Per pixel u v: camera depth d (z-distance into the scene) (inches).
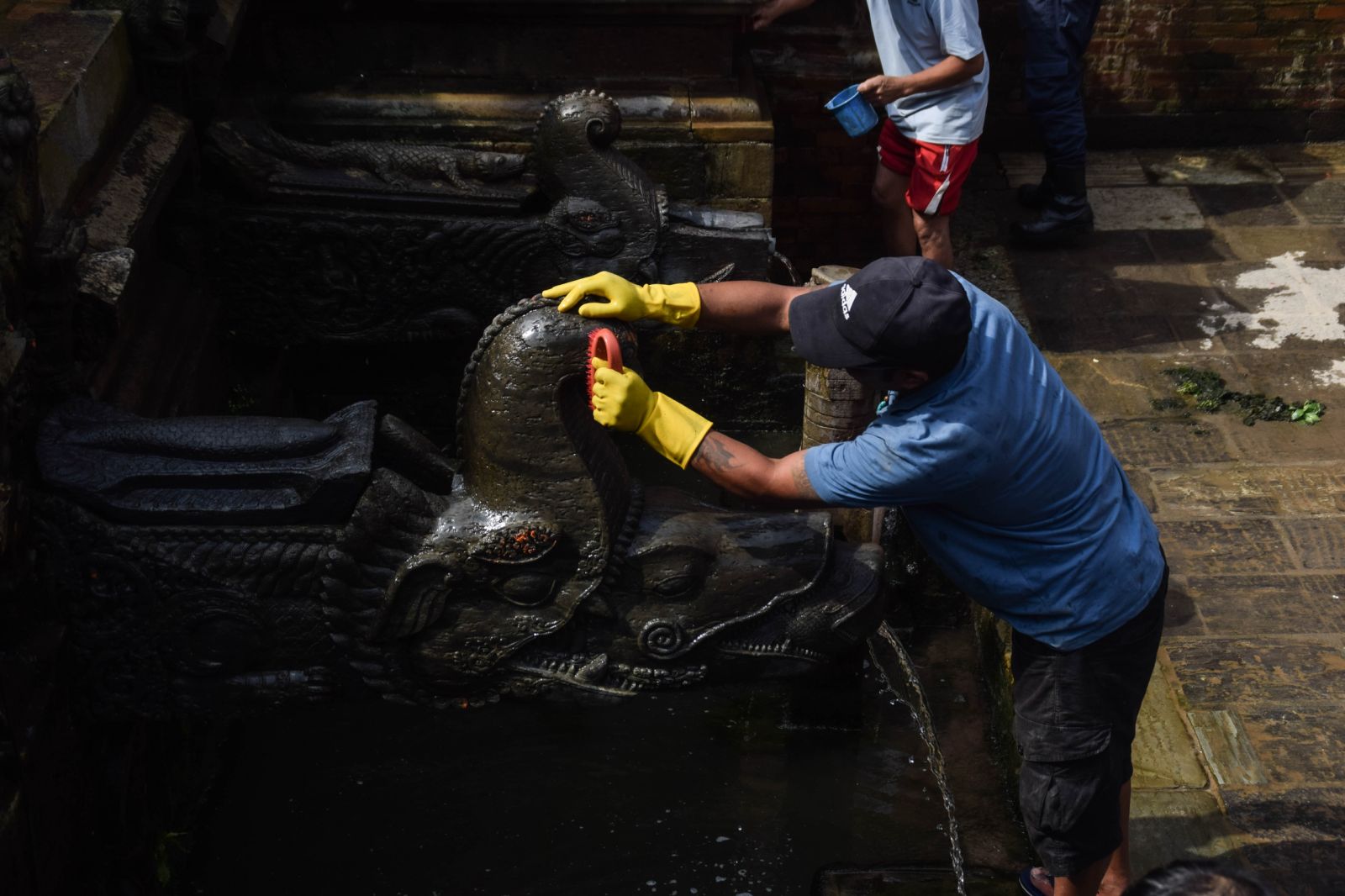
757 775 170.2
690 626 137.3
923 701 166.9
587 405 129.9
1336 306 246.7
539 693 138.8
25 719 122.1
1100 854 128.3
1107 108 300.8
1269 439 211.5
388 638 134.0
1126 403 221.9
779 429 247.3
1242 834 143.0
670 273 211.2
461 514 130.8
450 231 204.7
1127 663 121.3
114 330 139.7
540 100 225.8
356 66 225.9
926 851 158.7
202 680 135.7
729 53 229.8
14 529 119.5
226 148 199.6
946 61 210.4
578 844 159.0
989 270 261.6
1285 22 289.7
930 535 120.6
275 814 163.5
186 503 128.5
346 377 234.1
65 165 153.6
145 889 146.9
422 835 159.9
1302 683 163.5
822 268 162.7
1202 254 265.1
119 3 182.9
